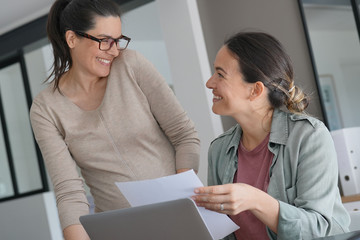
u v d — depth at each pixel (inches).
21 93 250.8
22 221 257.0
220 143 70.4
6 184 263.4
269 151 63.5
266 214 54.1
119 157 76.0
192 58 165.0
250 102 62.6
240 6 165.5
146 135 76.4
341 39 141.9
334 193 59.2
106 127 75.6
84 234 69.8
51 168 74.8
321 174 58.5
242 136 68.1
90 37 71.9
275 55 61.9
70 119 76.0
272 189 60.9
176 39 168.9
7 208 262.5
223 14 169.8
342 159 122.9
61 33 75.9
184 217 49.7
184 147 77.6
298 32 153.1
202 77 163.2
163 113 77.2
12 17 229.8
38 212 249.3
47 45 243.4
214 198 50.8
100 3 72.2
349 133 122.9
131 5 197.2
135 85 76.1
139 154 76.3
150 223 52.0
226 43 64.2
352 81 141.3
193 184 51.3
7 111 256.5
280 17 156.7
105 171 76.7
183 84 168.2
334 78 145.0
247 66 61.2
